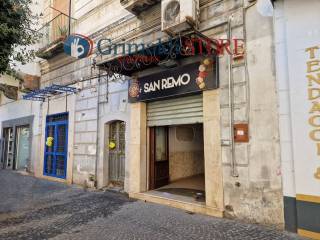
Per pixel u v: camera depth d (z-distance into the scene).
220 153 5.21
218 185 5.17
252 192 4.71
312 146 4.04
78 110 9.17
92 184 8.20
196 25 5.52
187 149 9.36
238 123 5.00
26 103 12.55
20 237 4.29
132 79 7.15
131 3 6.76
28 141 12.57
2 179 10.37
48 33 10.65
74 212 5.66
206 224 4.70
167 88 6.23
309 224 4.00
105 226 4.75
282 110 4.41
